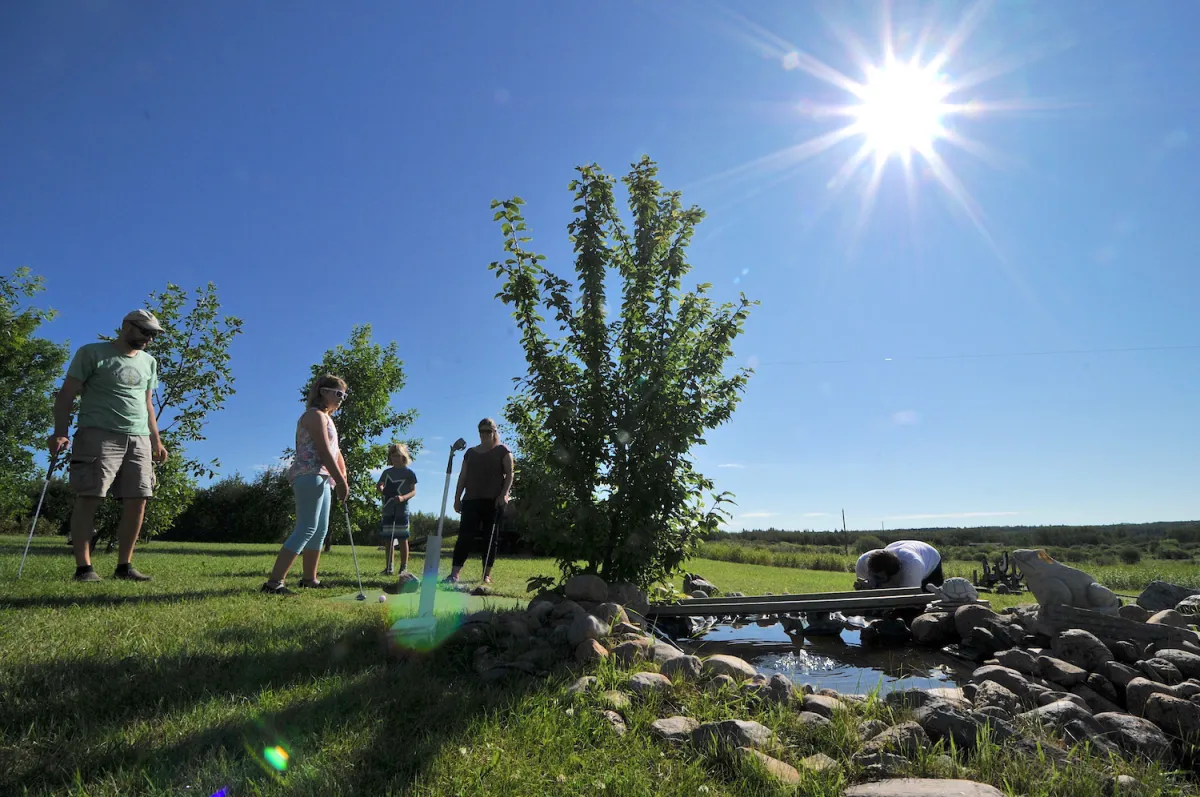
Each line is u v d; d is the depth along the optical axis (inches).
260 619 161.9
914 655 232.1
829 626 289.0
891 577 364.2
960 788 79.0
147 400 227.3
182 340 524.4
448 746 89.4
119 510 508.1
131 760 81.1
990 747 94.0
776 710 111.3
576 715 104.0
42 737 85.8
